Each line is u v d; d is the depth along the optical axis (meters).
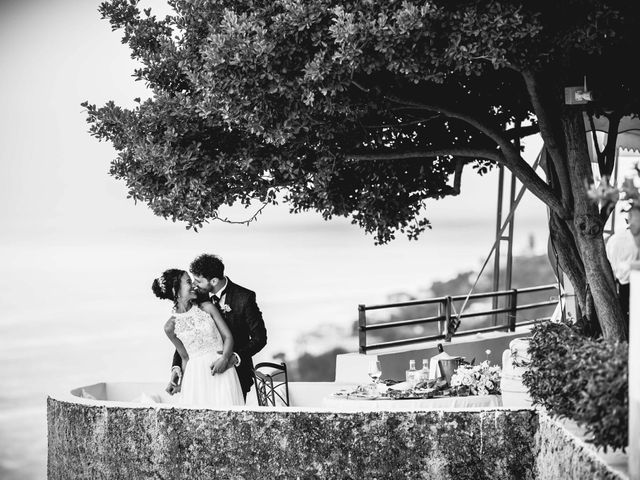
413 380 10.30
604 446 6.37
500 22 7.96
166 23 10.55
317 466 8.51
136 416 8.95
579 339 7.54
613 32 8.23
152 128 9.66
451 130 10.74
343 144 9.72
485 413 8.35
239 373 10.34
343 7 8.38
